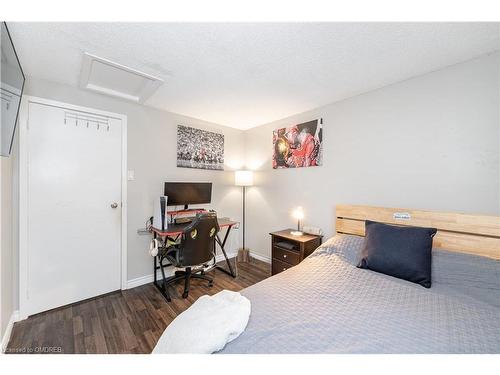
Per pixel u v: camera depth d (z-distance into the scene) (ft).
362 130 7.35
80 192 7.00
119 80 6.54
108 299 7.17
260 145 11.12
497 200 5.05
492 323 3.34
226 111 9.06
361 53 5.11
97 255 7.34
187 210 9.34
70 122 6.80
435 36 4.51
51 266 6.50
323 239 8.45
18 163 5.96
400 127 6.51
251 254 11.62
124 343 5.13
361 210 7.06
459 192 5.54
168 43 4.77
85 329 5.62
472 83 5.34
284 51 5.04
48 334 5.42
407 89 6.38
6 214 5.24
